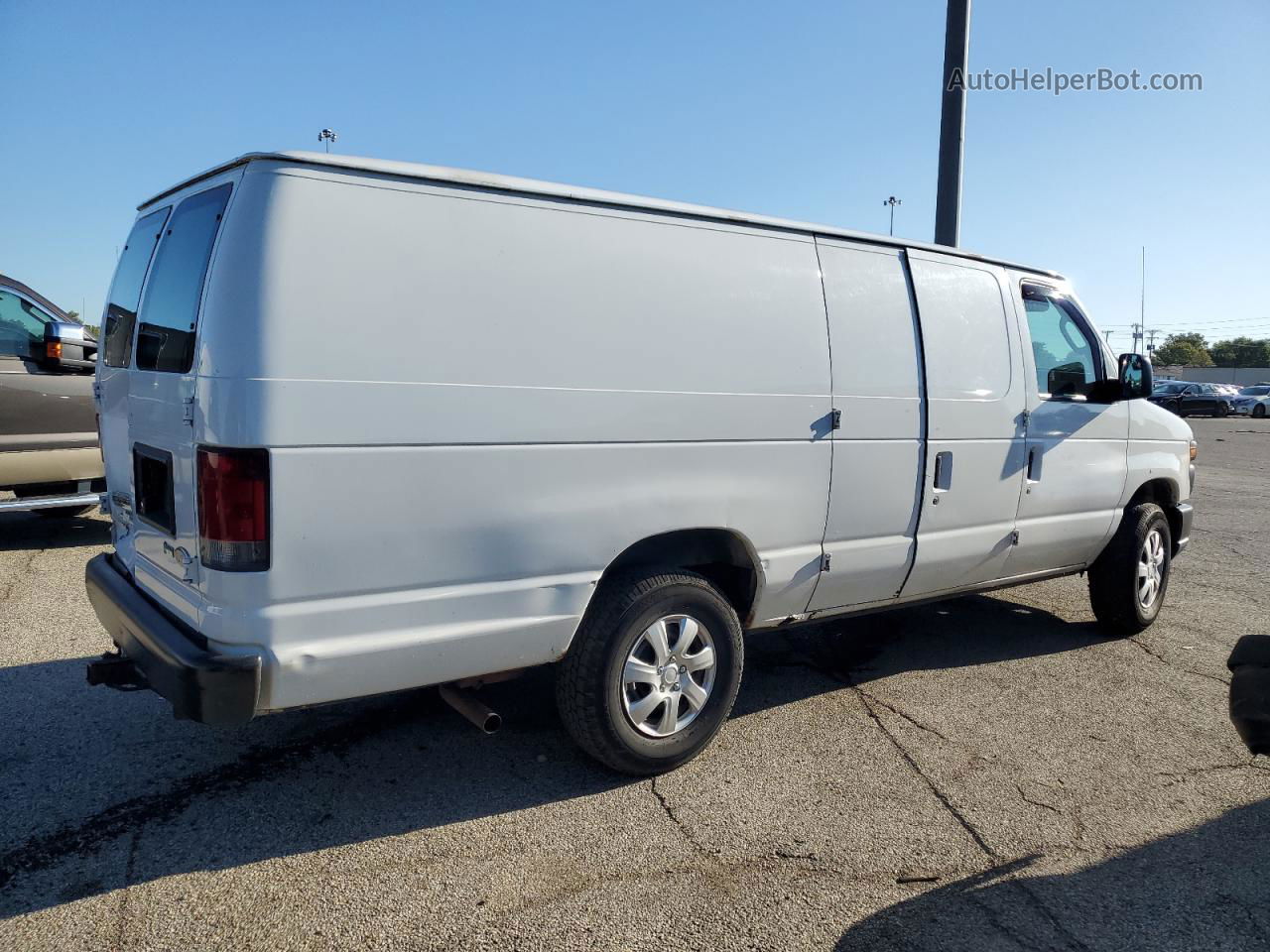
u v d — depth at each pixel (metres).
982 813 3.65
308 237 2.96
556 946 2.77
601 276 3.54
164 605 3.43
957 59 8.26
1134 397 5.46
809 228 4.25
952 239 8.47
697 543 3.95
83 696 4.50
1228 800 3.81
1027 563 5.37
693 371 3.76
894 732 4.41
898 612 6.53
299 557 2.94
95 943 2.72
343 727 4.25
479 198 3.30
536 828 3.43
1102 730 4.51
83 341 7.29
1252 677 2.94
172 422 3.22
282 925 2.83
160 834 3.32
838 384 4.27
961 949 2.81
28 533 8.07
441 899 2.98
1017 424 5.11
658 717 3.81
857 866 3.26
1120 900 3.09
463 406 3.19
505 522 3.31
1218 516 11.57
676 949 2.77
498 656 3.38
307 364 2.92
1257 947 2.87
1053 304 5.58
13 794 3.56
